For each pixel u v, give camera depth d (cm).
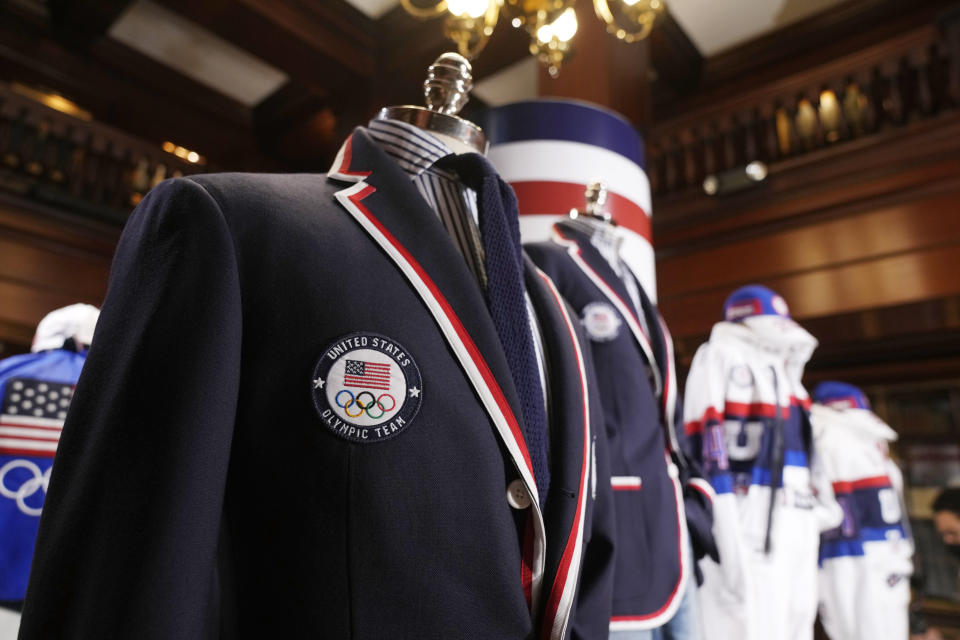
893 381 515
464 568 55
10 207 546
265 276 57
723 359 193
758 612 173
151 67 720
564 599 64
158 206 57
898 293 415
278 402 55
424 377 58
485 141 84
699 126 534
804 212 462
